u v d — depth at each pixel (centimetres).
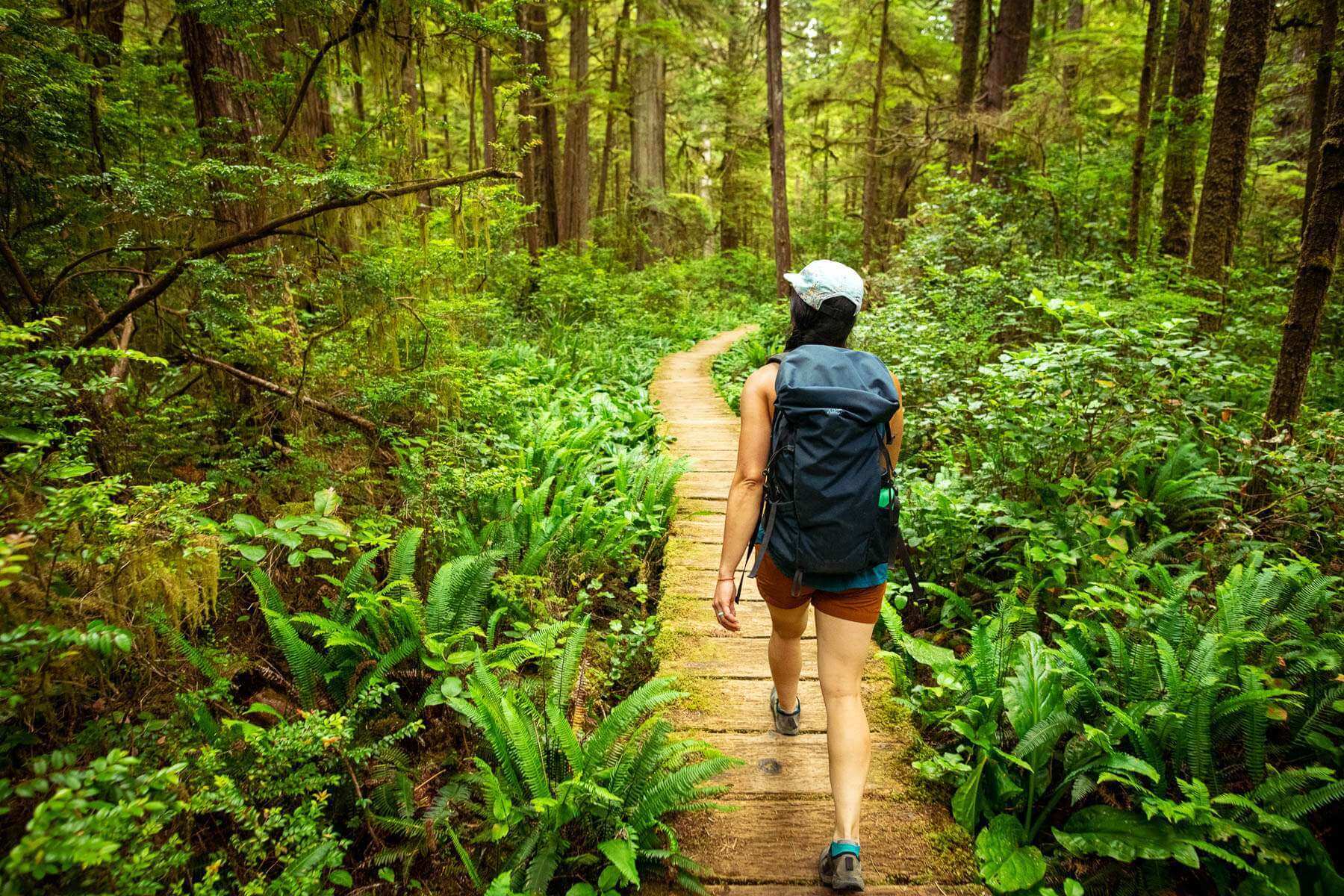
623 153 3175
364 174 420
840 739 230
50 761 178
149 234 402
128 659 259
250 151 448
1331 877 235
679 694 281
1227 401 661
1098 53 1497
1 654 204
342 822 274
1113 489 476
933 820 269
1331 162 422
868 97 2220
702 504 619
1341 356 906
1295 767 289
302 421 429
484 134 1452
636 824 247
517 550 452
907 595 454
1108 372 546
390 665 316
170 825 225
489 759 307
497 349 941
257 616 351
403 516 425
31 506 228
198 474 387
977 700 295
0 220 363
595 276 1716
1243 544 422
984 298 865
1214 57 1556
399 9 440
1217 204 803
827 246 2780
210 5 404
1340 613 349
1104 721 297
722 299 2548
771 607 263
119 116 468
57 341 352
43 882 184
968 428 611
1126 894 249
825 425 217
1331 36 875
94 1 573
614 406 862
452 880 253
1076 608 352
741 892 238
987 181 1334
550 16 1850
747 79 2588
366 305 439
